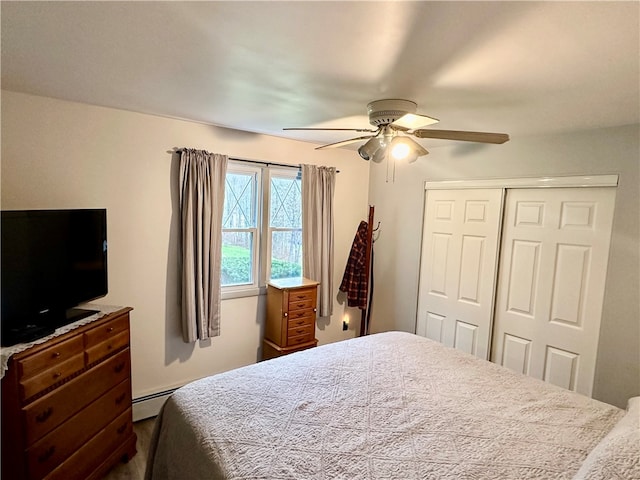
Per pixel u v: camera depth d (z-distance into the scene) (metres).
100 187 2.60
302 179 3.68
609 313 2.51
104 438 2.21
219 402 1.71
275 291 3.49
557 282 2.80
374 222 4.27
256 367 2.11
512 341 3.10
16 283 1.84
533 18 1.15
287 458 1.35
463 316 3.42
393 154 2.17
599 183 2.53
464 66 1.56
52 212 2.05
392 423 1.60
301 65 1.63
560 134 2.73
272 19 1.23
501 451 1.43
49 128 2.36
